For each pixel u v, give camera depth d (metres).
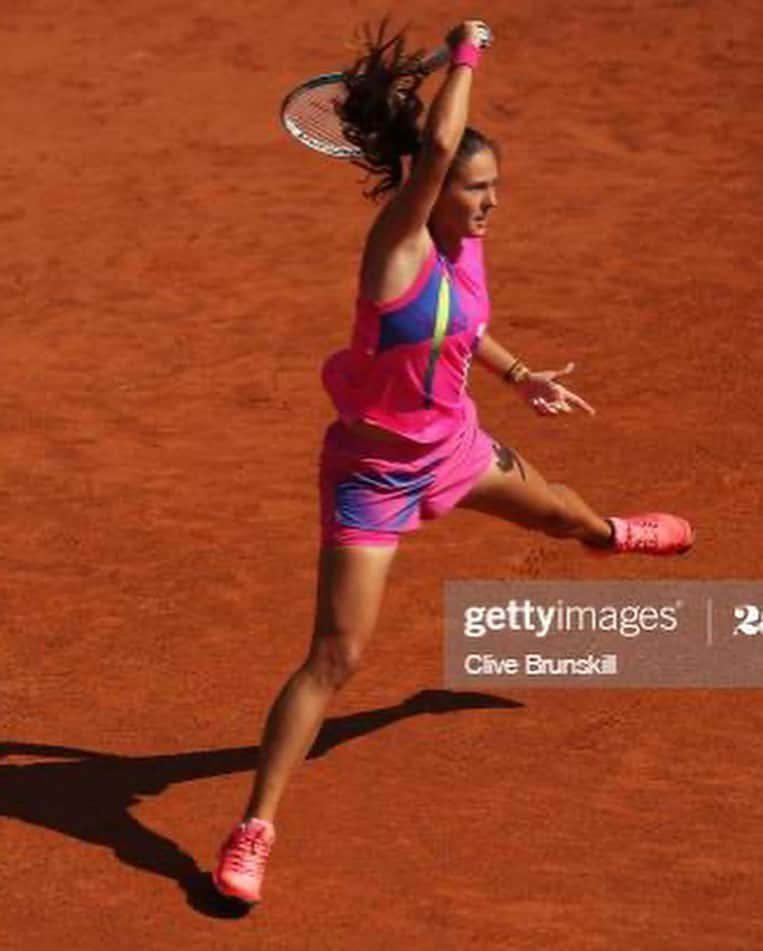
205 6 73.69
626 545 28.31
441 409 24.70
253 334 45.22
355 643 24.77
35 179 56.69
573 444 38.75
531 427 39.59
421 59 24.39
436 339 23.97
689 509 35.78
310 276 48.97
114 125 61.62
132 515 35.78
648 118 62.16
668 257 50.06
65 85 65.56
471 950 23.89
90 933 24.34
